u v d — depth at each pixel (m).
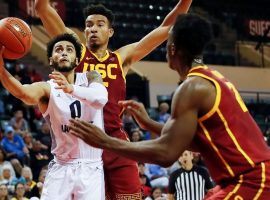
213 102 3.59
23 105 15.63
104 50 6.01
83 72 5.64
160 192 10.82
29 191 10.21
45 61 19.31
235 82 20.78
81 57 5.78
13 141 12.64
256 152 3.64
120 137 5.85
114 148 3.54
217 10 23.55
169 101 18.81
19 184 9.81
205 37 3.67
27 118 15.34
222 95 3.62
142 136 13.95
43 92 5.14
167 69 20.22
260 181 3.58
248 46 22.50
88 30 5.95
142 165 11.55
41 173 10.64
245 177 3.59
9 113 15.88
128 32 21.38
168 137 3.52
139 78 19.06
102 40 5.94
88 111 5.25
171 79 20.08
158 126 3.94
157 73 20.02
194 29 3.65
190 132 3.53
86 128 3.55
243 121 3.67
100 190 5.30
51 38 5.99
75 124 3.56
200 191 9.11
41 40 19.94
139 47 6.18
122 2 22.36
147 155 3.51
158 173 12.66
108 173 5.77
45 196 5.28
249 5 24.09
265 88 21.16
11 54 5.03
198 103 3.57
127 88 18.83
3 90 16.59
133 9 22.31
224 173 3.64
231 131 3.62
